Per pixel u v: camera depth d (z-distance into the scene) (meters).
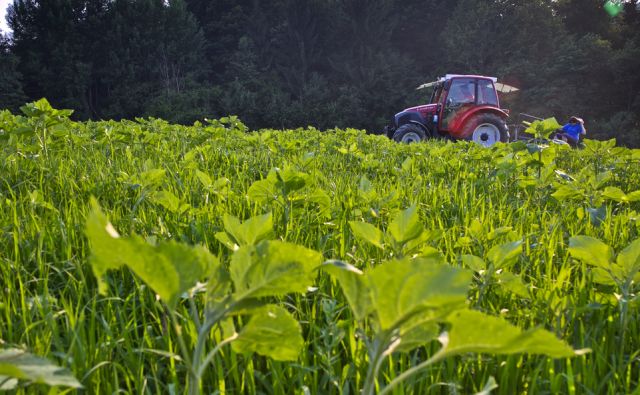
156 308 1.65
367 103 54.28
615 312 1.67
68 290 1.89
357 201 3.25
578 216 3.12
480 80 15.98
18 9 60.34
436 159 6.74
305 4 60.06
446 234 2.54
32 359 0.65
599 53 53.25
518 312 1.60
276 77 59.69
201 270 0.66
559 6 66.38
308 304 1.78
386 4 60.94
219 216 2.73
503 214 3.26
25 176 3.76
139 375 1.32
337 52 62.38
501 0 63.34
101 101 57.91
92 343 1.37
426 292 0.60
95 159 4.93
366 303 0.68
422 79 57.91
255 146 6.69
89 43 58.44
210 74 65.00
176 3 60.56
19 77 54.62
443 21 66.56
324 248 2.26
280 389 1.33
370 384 0.67
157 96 53.44
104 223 0.60
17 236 2.27
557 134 16.70
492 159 5.70
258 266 0.73
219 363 1.25
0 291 1.71
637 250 1.43
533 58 56.34
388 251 1.99
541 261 2.27
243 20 67.00
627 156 5.74
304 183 2.49
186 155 4.45
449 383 1.27
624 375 1.45
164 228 2.41
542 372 1.42
